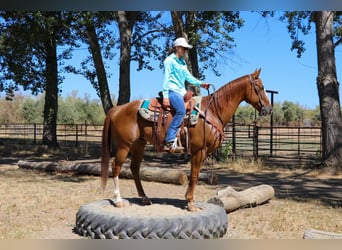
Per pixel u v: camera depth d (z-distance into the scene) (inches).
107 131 263.7
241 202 324.5
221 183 489.4
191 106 248.8
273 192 366.6
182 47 245.9
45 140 968.3
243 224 282.5
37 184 453.1
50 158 785.6
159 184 466.6
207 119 251.4
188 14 697.0
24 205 337.7
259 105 263.3
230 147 724.0
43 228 264.4
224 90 260.5
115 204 258.7
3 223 275.9
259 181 513.3
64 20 757.3
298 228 274.8
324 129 596.4
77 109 2098.9
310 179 537.6
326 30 602.9
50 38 829.8
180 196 390.6
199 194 402.9
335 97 596.7
